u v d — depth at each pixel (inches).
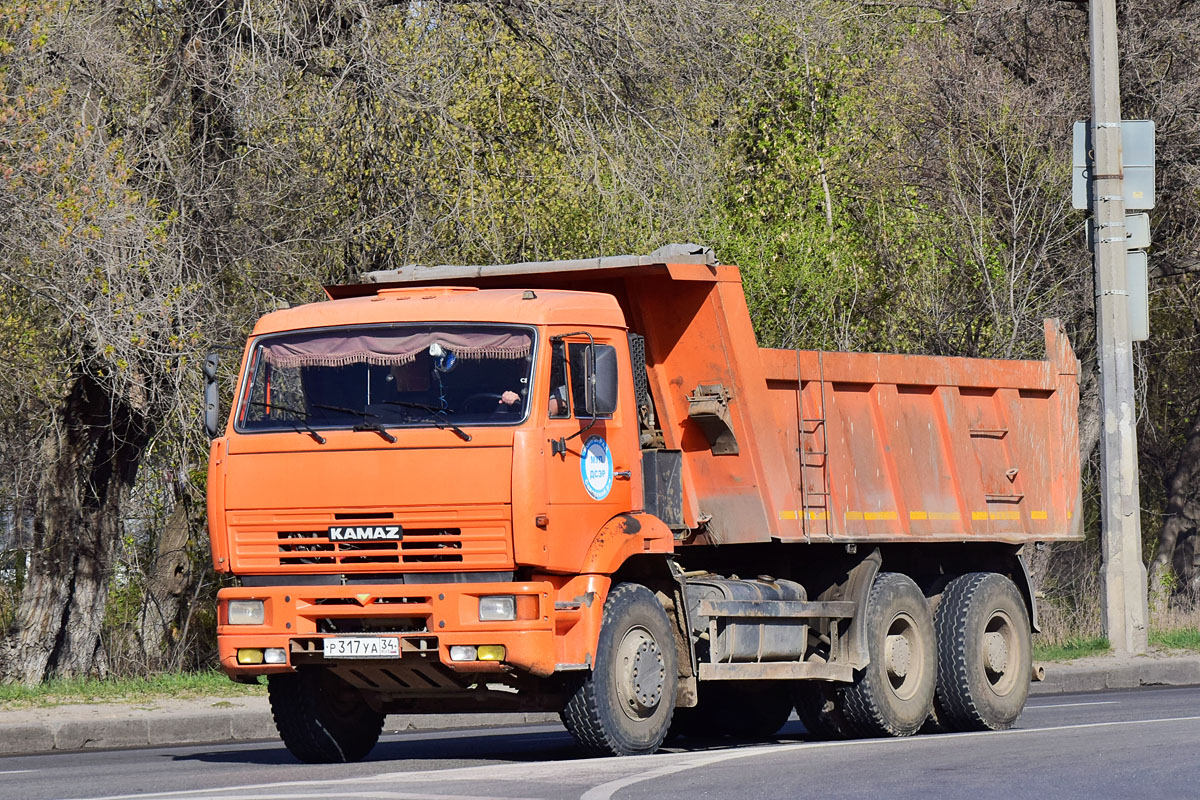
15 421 2578.7
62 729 1689.2
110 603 2827.3
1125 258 2534.5
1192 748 1224.2
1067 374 1850.4
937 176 2977.4
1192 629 2881.4
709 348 1478.8
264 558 1251.2
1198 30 3149.6
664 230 2341.3
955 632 1647.4
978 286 2869.1
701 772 1110.4
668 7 2322.8
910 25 3380.9
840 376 1574.8
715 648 1405.0
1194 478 4291.3
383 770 1202.0
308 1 2174.0
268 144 2138.3
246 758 1450.5
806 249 2716.5
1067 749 1249.4
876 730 1565.0
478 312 1251.8
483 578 1203.9
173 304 1980.8
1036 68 3169.3
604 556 1259.8
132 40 2171.5
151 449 2480.3
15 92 1908.2
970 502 1713.8
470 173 2229.3
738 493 1497.3
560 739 1642.5
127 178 2010.3
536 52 2349.9
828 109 3006.9
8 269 1958.7
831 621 1565.0
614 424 1305.4
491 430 1207.6
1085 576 3688.5
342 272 2281.0
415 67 2207.2
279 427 1262.3
